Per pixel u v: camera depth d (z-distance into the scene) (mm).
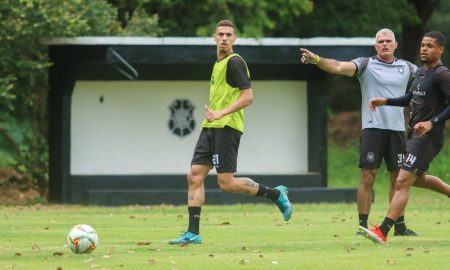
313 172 69875
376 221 49062
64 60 66500
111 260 29297
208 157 35000
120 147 68750
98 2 72562
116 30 73750
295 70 69500
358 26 99750
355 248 32844
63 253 31688
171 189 68062
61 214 55156
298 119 70250
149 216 53312
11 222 48156
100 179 67875
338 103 130250
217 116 33781
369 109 38688
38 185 73062
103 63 65812
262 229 42656
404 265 27719
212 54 65750
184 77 68875
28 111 71812
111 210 59469
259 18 85500
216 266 27625
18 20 65188
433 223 46781
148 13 84688
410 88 35906
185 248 33250
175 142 69312
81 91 68312
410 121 35281
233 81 34531
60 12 65562
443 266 27547
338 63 38000
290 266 27547
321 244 34625
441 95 34594
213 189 68250
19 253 31406
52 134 70188
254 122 70188
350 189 66812
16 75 68125
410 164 34250
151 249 32844
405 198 34406
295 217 51594
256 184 35562
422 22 111000
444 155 95625
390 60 39000
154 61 65062
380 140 38656
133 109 68812
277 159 70250
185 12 85500
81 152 68250
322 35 100375
